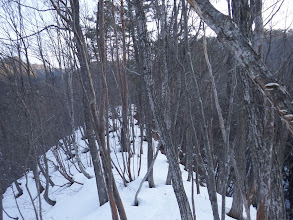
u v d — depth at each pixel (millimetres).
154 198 6348
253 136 2568
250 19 2367
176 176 3180
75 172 11453
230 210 5949
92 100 2668
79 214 6531
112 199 2762
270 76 1186
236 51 1245
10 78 7098
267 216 2449
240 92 2807
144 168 9312
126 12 6457
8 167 6711
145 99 7059
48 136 9055
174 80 4160
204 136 2377
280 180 2711
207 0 1312
